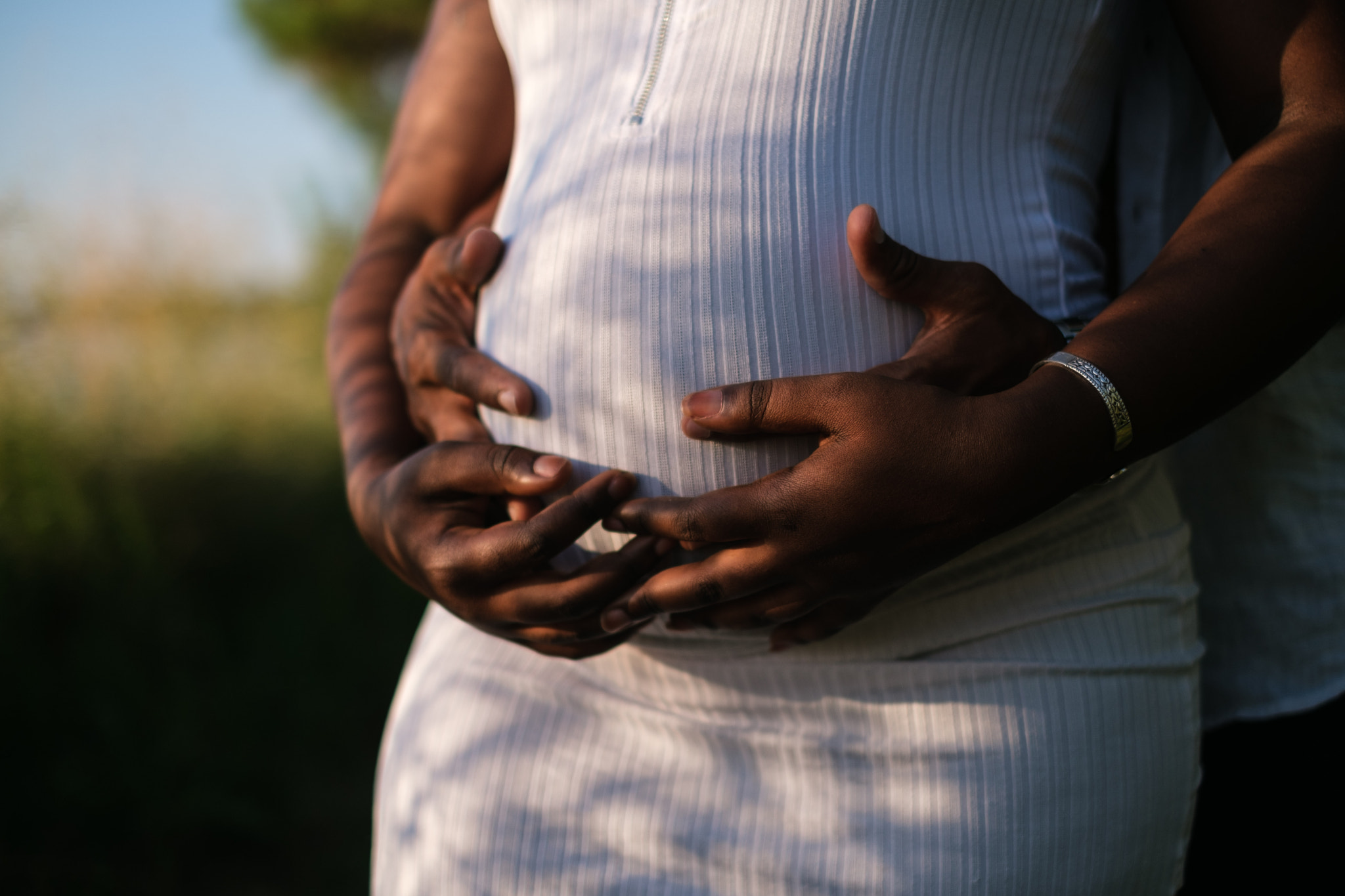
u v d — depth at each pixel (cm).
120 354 336
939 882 86
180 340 358
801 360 85
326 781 271
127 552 282
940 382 78
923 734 88
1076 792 86
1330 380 107
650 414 87
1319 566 112
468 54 127
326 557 330
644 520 78
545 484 85
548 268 93
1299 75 79
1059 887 86
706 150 86
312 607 312
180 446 337
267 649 291
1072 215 93
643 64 92
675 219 86
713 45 88
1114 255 111
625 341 87
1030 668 87
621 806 98
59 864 233
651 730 100
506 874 101
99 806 237
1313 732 114
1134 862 90
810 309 85
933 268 80
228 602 311
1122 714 88
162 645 273
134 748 247
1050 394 72
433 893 106
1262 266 74
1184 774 94
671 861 95
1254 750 118
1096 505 90
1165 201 107
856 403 72
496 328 98
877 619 90
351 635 309
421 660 121
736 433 78
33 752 245
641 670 100
